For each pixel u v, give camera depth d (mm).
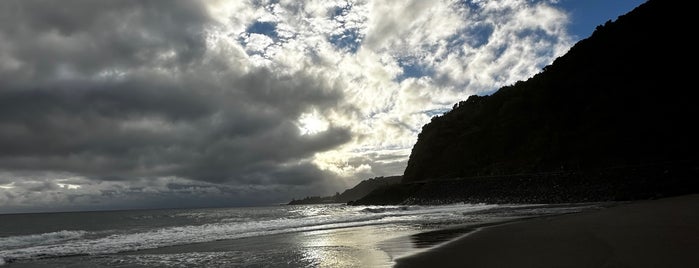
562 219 17438
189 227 26797
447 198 55156
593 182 41500
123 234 22828
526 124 67312
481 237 13102
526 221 18344
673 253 7844
